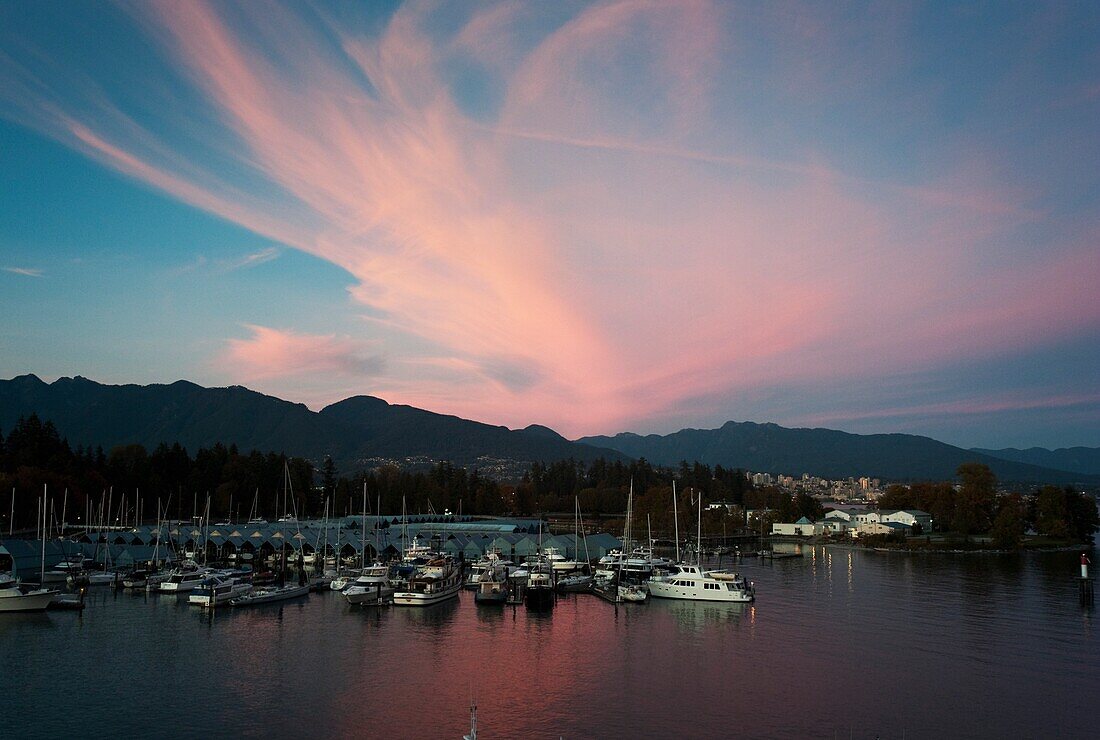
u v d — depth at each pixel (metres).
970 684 75.81
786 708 68.19
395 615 111.00
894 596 132.38
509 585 129.88
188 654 86.31
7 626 101.31
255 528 191.75
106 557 157.62
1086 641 94.38
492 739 60.00
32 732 61.22
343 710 66.94
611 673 79.25
